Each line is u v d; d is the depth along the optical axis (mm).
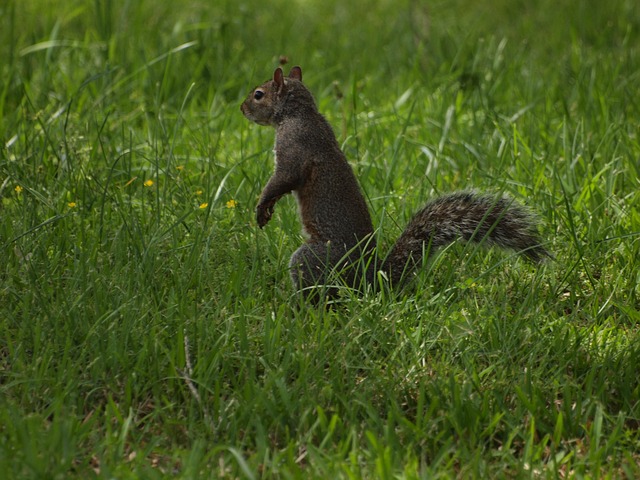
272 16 22516
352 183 10109
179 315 8609
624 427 7633
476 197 9945
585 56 18016
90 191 11281
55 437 6617
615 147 13094
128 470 6469
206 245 9758
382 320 8742
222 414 7312
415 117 14922
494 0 23594
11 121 13562
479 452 6805
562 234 10930
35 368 7664
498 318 8922
